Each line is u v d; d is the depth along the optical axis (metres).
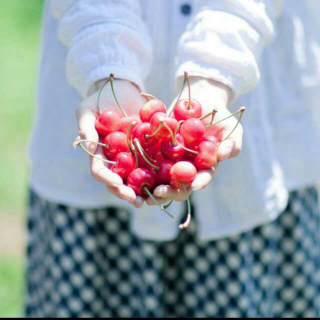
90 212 1.59
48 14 1.55
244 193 1.54
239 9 1.42
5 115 2.80
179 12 1.49
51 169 1.57
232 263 1.60
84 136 1.35
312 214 1.65
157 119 1.31
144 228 1.55
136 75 1.40
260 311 1.64
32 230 1.69
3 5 3.65
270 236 1.61
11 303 1.89
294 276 1.64
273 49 1.55
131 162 1.33
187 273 1.63
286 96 1.56
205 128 1.36
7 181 2.38
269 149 1.55
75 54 1.42
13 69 3.14
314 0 1.55
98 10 1.42
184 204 1.59
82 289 1.62
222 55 1.40
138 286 1.64
